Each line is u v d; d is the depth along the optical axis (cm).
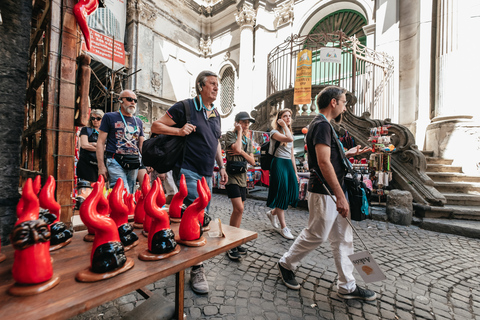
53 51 130
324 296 192
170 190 373
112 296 71
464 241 332
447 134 552
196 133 187
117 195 103
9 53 119
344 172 186
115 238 82
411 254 284
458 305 187
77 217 171
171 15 1254
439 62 580
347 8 923
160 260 92
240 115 292
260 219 428
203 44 1411
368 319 167
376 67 757
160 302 131
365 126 581
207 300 182
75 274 79
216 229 131
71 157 138
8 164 119
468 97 535
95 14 929
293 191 325
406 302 188
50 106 129
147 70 1141
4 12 117
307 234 193
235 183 268
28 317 57
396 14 746
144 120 1095
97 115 346
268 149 331
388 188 496
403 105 718
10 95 119
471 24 532
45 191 101
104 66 927
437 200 419
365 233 356
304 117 630
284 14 1079
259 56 1106
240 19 1150
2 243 114
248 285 205
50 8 128
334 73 882
